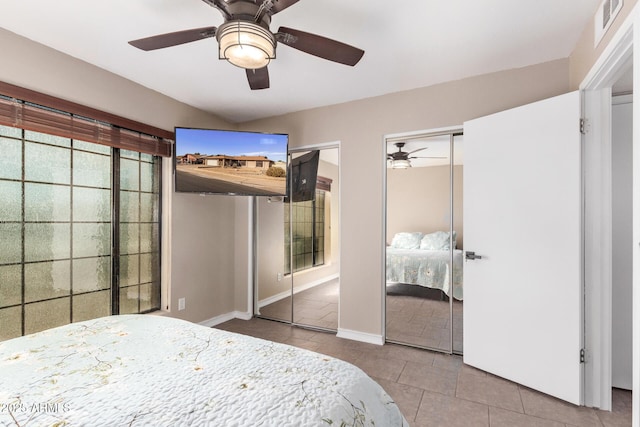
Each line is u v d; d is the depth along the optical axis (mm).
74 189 2438
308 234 3590
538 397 2107
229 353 1224
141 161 2938
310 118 3395
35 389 946
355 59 1771
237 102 3213
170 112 3059
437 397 2105
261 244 3854
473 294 2523
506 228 2324
